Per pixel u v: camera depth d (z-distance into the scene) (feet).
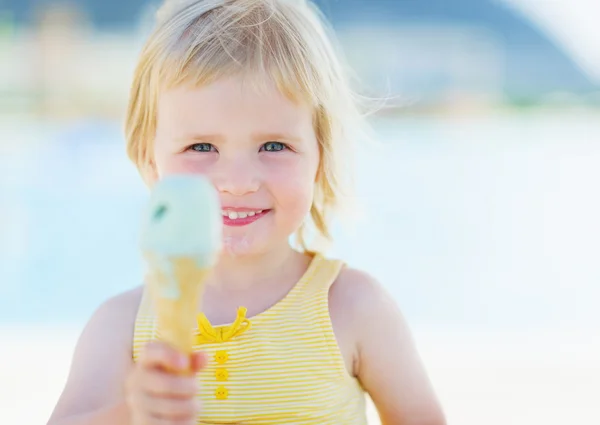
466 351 12.42
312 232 5.67
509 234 21.62
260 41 4.77
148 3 41.86
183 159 4.66
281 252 4.97
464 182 26.68
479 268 18.93
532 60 47.44
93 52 40.37
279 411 4.59
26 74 39.55
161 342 3.18
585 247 20.47
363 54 44.37
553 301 16.53
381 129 36.01
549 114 42.93
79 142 31.96
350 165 5.69
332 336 4.78
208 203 3.01
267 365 4.65
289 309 4.83
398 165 28.81
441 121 39.78
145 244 3.01
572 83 47.44
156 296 3.09
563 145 33.30
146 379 3.25
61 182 26.68
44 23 40.73
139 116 5.17
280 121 4.65
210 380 4.62
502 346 12.78
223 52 4.66
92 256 20.43
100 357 4.85
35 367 11.48
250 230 4.62
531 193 25.49
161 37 4.97
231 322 4.83
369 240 20.76
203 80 4.58
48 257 20.33
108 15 42.09
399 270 18.65
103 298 17.46
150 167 5.18
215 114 4.57
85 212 23.82
